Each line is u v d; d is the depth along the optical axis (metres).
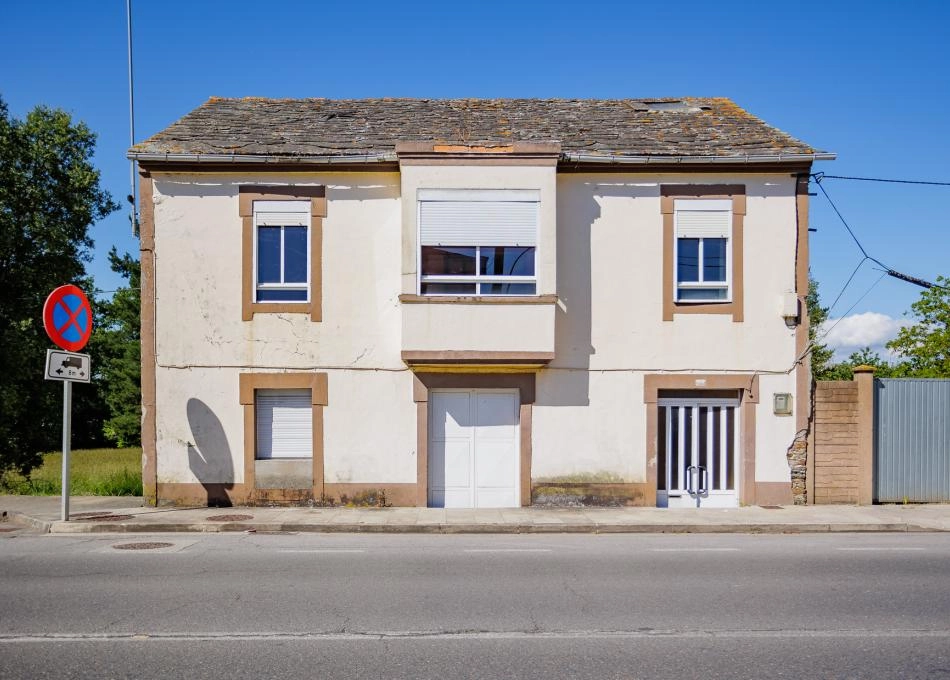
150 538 10.47
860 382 13.12
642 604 6.91
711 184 13.06
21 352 18.52
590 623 6.33
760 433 13.02
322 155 12.77
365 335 12.92
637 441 12.99
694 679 5.11
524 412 12.95
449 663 5.38
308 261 12.97
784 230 13.08
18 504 12.96
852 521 11.48
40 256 19.84
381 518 11.64
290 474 12.84
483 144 12.59
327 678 5.09
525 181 12.60
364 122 14.55
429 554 9.25
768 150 13.05
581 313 13.02
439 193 12.59
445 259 12.64
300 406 13.06
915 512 12.32
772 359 13.03
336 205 12.97
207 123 14.07
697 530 11.20
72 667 5.27
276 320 12.88
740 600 7.07
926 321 22.61
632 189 13.08
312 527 11.09
